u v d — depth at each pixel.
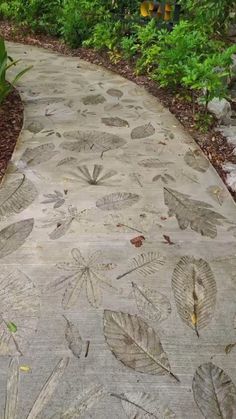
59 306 1.43
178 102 3.20
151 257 1.65
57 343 1.31
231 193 2.12
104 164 2.33
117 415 1.11
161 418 1.10
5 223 1.84
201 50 3.27
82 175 2.22
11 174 2.21
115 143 2.58
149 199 2.02
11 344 1.30
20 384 1.18
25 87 3.52
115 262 1.62
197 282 1.54
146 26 3.91
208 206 1.98
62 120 2.89
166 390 1.17
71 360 1.25
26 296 1.47
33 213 1.90
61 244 1.71
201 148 2.56
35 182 2.14
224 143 2.62
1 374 1.21
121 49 4.32
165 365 1.24
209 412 1.12
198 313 1.42
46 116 2.95
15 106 3.10
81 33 4.70
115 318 1.39
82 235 1.77
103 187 2.12
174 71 3.12
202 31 3.43
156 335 1.34
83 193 2.06
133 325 1.37
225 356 1.27
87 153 2.45
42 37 5.31
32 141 2.58
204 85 2.61
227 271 1.59
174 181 2.18
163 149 2.52
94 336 1.33
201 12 3.36
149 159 2.40
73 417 1.10
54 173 2.23
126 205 1.97
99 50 4.50
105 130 2.75
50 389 1.17
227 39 3.71
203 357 1.27
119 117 2.96
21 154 2.42
